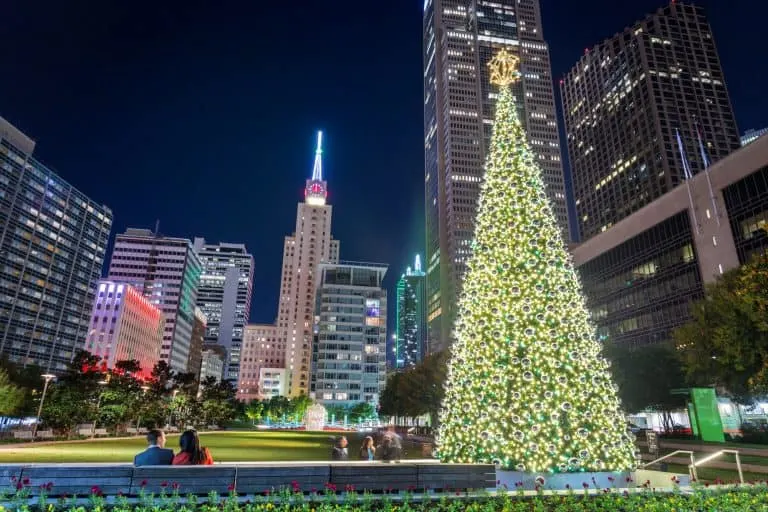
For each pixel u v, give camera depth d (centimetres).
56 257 15212
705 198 7488
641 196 16700
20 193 13962
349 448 4662
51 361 14725
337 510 1041
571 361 1606
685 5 18688
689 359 3800
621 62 18650
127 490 1073
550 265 1706
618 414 1661
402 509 1088
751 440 4600
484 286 1739
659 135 16312
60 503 1000
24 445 4259
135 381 7475
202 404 10275
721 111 17050
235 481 1132
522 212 1761
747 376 3400
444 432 1734
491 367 1622
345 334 18412
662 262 8425
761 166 6531
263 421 19888
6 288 13375
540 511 1134
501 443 1542
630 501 1236
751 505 1207
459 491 1262
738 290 2634
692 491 1397
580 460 1517
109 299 17838
